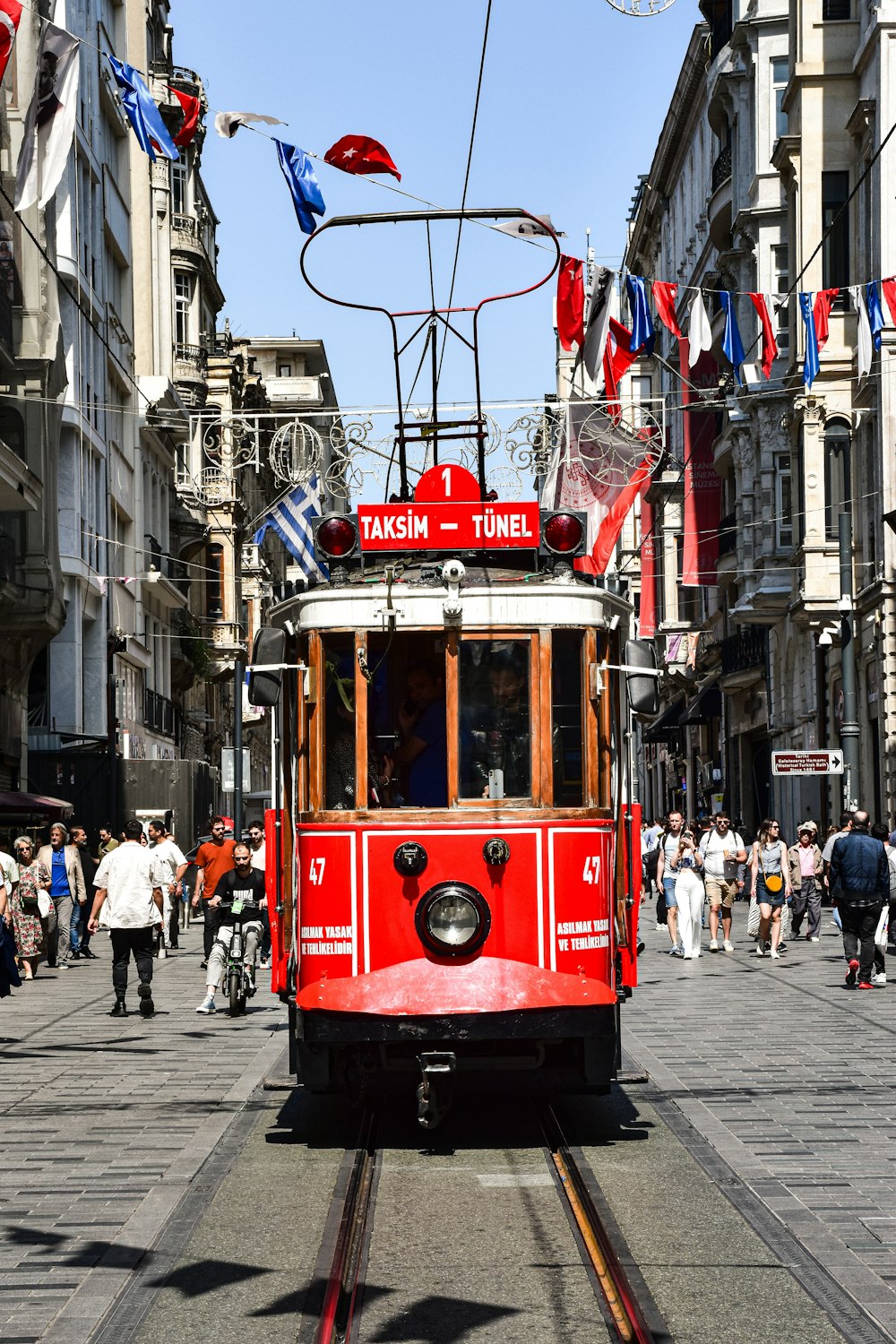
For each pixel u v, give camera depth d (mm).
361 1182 11820
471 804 13219
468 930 12984
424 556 14195
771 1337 8172
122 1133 13766
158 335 77500
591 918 13328
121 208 63625
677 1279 9203
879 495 44438
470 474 14586
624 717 14055
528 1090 15258
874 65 46000
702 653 75000
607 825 13570
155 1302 8891
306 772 13508
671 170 86062
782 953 33094
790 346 50562
